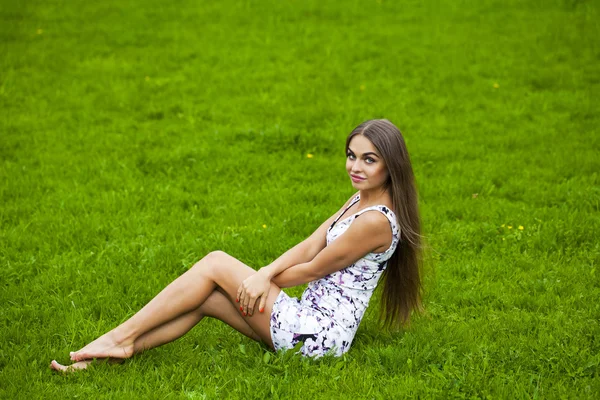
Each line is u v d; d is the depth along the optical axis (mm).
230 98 12836
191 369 4996
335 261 5000
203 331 5605
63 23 16719
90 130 11297
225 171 9805
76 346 5410
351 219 5082
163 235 7758
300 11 17766
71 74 13797
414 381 4816
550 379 4805
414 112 12305
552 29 16141
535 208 8453
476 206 8562
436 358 5105
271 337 5016
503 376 4836
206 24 16859
